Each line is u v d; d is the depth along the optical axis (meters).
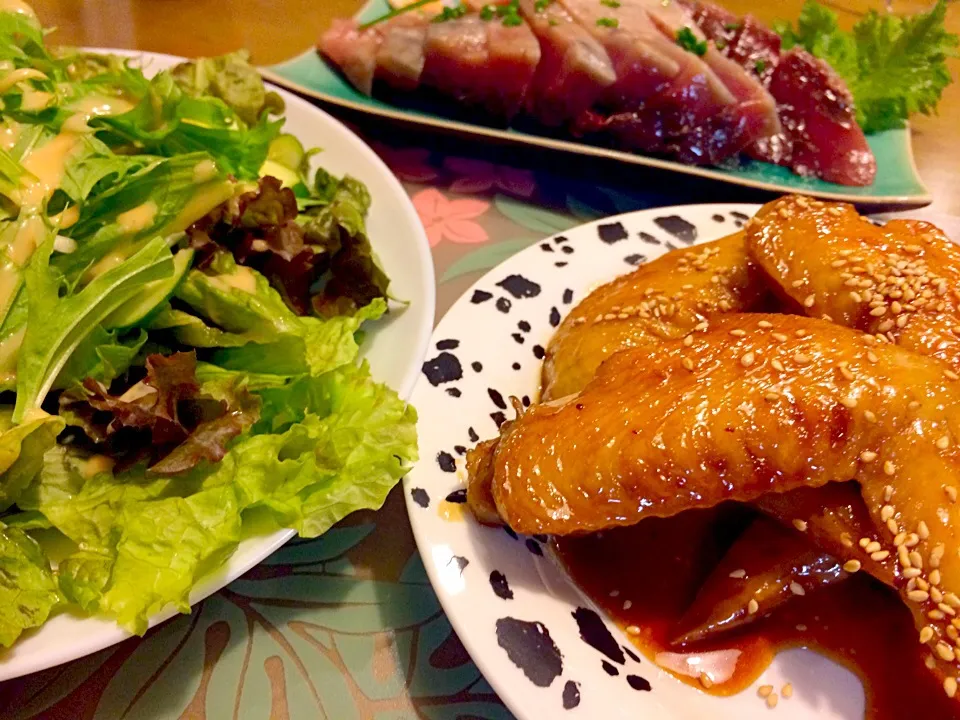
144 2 0.40
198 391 0.20
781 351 0.20
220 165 0.24
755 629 0.20
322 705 0.18
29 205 0.21
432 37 0.34
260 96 0.28
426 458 0.21
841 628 0.21
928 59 0.38
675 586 0.21
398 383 0.22
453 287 0.28
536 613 0.19
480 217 0.32
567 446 0.19
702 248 0.26
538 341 0.25
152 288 0.21
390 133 0.34
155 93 0.23
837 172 0.35
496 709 0.19
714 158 0.35
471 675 0.19
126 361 0.21
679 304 0.24
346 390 0.21
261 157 0.25
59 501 0.19
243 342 0.22
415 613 0.20
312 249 0.25
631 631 0.20
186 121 0.24
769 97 0.34
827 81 0.37
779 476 0.19
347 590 0.20
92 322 0.20
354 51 0.34
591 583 0.20
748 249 0.25
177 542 0.18
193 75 0.28
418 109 0.35
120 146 0.23
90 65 0.28
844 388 0.19
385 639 0.20
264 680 0.19
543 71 0.35
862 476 0.19
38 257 0.20
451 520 0.20
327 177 0.27
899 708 0.19
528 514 0.19
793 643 0.20
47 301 0.20
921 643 0.18
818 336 0.20
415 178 0.33
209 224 0.23
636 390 0.20
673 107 0.34
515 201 0.32
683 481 0.19
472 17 0.36
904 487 0.19
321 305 0.24
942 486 0.18
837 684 0.20
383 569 0.21
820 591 0.21
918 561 0.18
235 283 0.23
